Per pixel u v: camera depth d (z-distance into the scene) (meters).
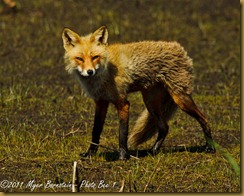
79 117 29.41
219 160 23.28
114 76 23.06
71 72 23.02
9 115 29.28
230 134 26.97
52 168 21.86
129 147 25.22
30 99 31.95
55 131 26.94
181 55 24.42
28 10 48.78
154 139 26.73
